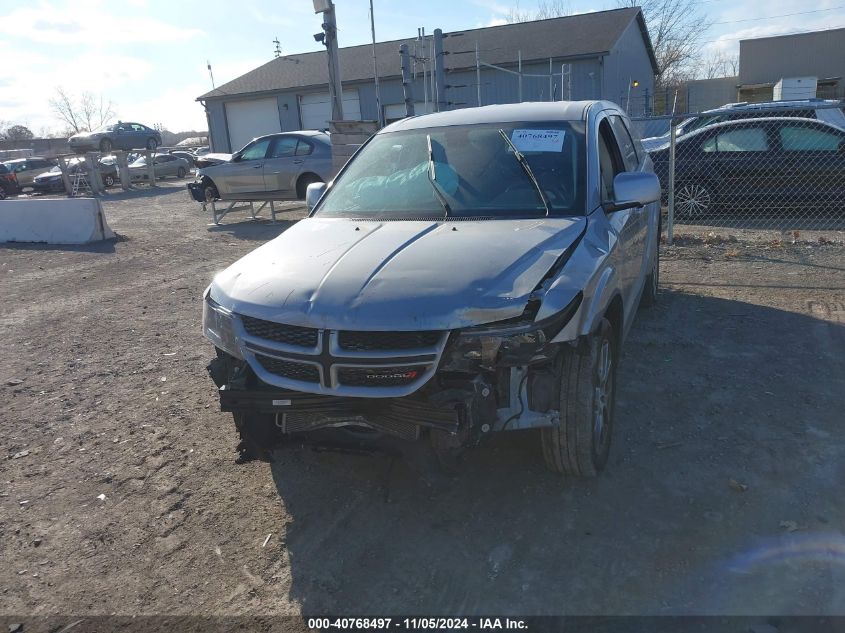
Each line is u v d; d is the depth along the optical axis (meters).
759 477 3.52
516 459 3.83
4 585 3.10
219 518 3.52
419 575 2.98
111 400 5.16
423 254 3.21
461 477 3.69
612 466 3.71
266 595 2.94
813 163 10.33
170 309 7.79
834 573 2.81
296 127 33.31
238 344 3.21
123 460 4.19
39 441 4.53
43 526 3.54
